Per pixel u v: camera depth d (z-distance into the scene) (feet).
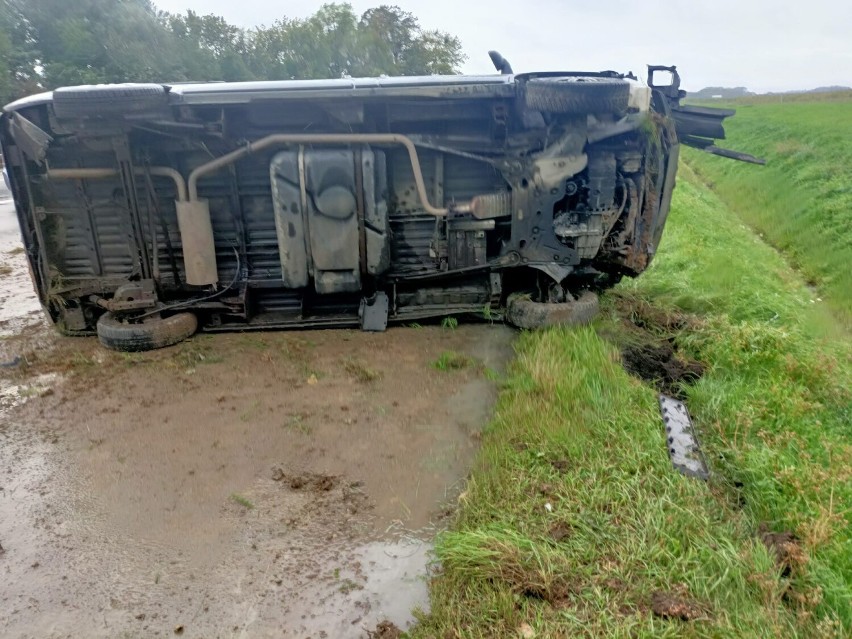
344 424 16.49
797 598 10.88
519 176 20.65
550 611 10.19
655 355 21.01
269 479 14.25
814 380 19.16
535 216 20.94
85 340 22.30
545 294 22.26
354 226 20.48
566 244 21.40
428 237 22.09
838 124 75.77
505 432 15.38
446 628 10.00
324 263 20.74
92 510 13.39
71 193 20.98
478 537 11.46
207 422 16.72
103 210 21.13
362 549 12.09
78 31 114.83
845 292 32.71
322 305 23.32
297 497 13.60
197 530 12.69
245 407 17.43
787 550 11.76
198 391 18.38
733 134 89.97
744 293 27.55
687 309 25.98
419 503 13.33
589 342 19.65
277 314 22.94
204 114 19.97
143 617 10.68
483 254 21.81
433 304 22.93
